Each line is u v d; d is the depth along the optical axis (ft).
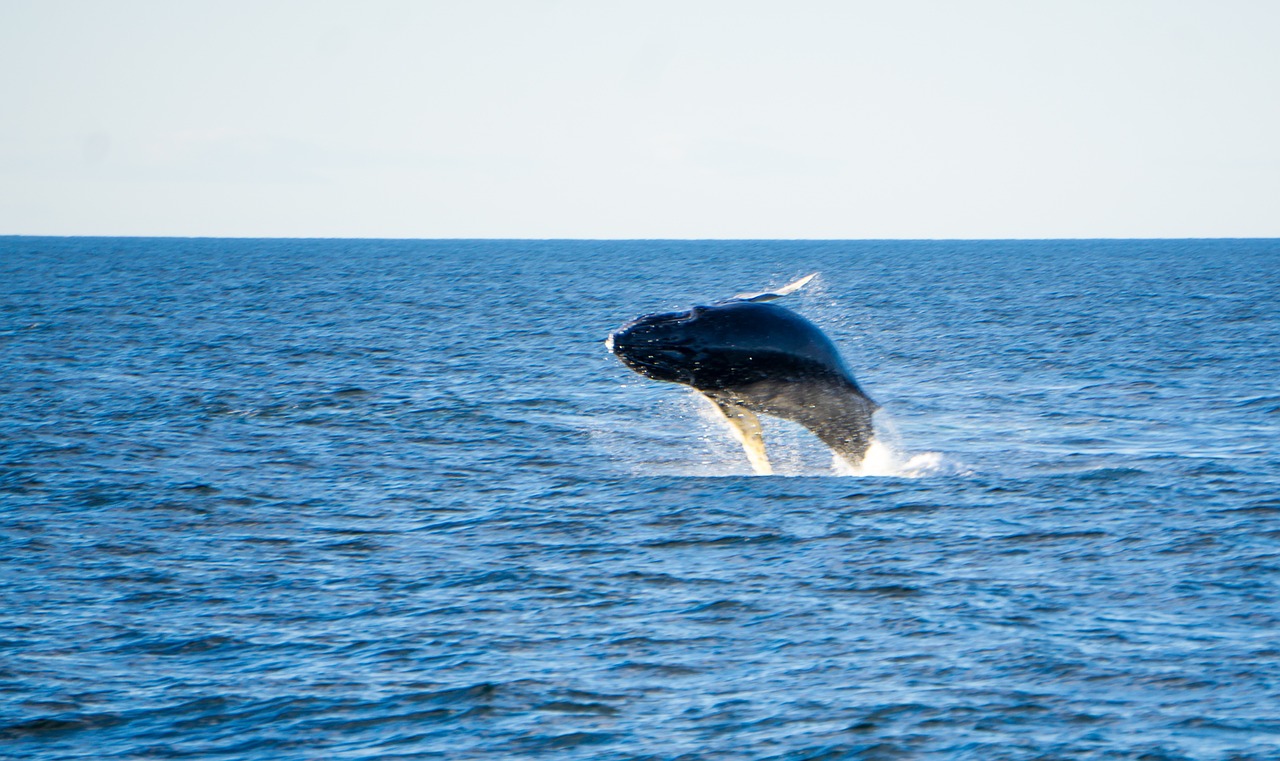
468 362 609.42
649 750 160.15
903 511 276.82
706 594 220.43
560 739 163.94
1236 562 231.71
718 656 190.90
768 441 385.50
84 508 288.71
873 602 214.07
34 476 320.50
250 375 544.21
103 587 228.84
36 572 237.66
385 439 384.06
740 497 293.23
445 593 224.12
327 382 518.78
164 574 236.63
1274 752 154.20
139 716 172.24
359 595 223.51
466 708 173.47
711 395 271.28
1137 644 190.70
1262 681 175.32
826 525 265.75
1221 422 411.54
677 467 343.46
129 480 318.04
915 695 174.19
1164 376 543.80
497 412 439.63
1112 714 166.40
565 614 211.41
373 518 281.33
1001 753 156.46
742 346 258.57
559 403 466.70
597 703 174.50
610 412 447.42
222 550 254.27
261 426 405.59
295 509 290.15
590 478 322.34
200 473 329.31
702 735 164.04
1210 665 181.47
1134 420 420.36
